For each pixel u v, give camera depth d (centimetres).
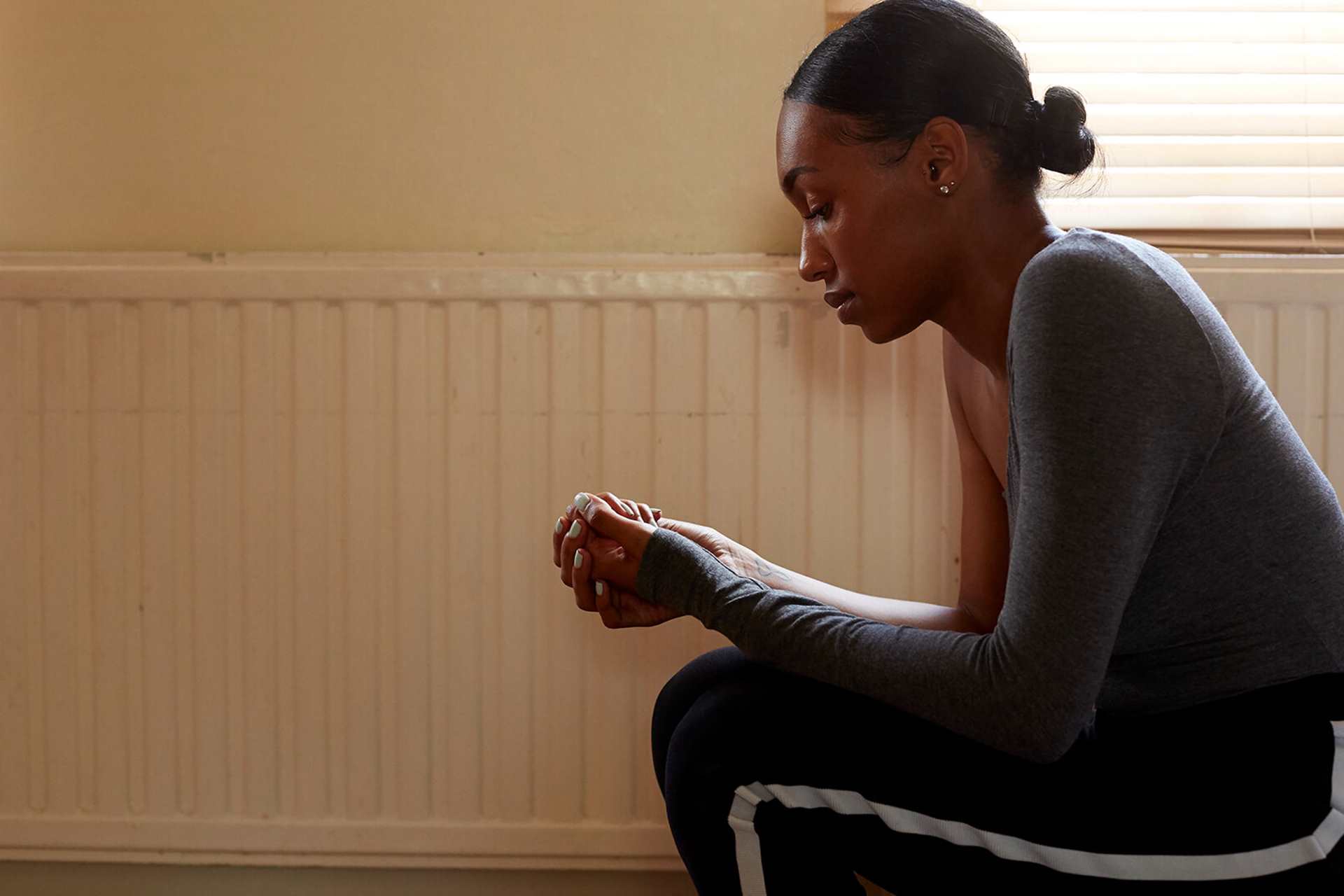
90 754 127
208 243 133
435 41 132
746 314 124
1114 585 69
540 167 132
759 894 82
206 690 127
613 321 124
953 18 83
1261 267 123
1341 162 134
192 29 132
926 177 82
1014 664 70
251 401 125
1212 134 134
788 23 131
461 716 126
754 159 132
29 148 132
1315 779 71
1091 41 134
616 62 132
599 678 126
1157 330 70
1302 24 134
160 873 132
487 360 125
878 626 79
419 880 131
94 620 127
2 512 126
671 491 125
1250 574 73
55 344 125
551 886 131
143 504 126
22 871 133
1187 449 71
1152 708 77
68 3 132
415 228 132
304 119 132
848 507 125
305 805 127
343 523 126
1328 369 122
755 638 81
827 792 81
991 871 77
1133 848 74
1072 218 135
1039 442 71
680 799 84
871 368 124
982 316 86
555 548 98
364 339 125
